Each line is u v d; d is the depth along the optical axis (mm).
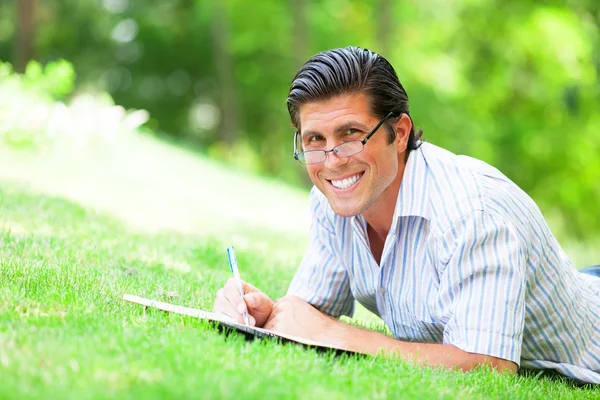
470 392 2760
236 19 24188
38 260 4410
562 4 21125
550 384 3346
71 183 9695
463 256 3150
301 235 9383
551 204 26000
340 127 3121
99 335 2656
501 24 22516
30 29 17984
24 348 2441
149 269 4938
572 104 15977
